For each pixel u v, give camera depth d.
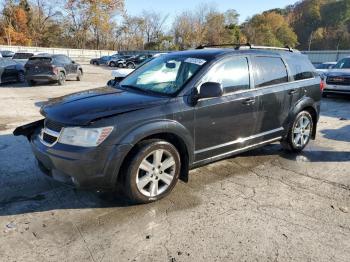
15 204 3.80
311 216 3.66
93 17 70.38
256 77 4.74
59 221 3.48
